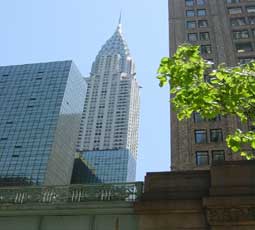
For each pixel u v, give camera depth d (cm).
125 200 1798
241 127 4947
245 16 6369
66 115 14362
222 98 1388
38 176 12262
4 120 14000
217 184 1686
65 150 14112
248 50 5872
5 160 12850
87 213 1784
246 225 1562
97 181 18212
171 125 5228
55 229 1781
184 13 6669
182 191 1730
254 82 1348
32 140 13188
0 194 1969
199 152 4900
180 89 1453
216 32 6188
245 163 1725
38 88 14775
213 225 1591
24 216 1855
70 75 15150
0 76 15625
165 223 1661
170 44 6212
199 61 1436
